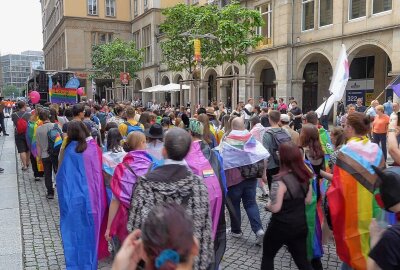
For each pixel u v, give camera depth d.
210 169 3.79
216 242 3.98
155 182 2.84
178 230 1.53
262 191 8.26
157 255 1.51
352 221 3.75
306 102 25.72
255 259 5.30
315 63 24.80
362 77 22.52
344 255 3.82
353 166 3.76
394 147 3.62
